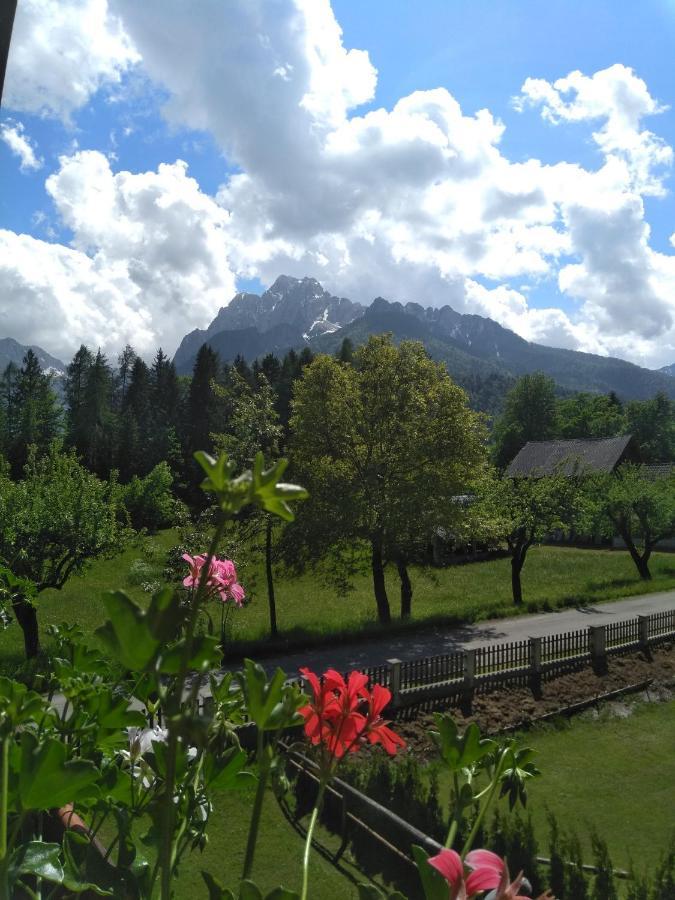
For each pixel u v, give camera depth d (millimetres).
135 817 1437
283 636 20812
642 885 7293
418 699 14758
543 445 65375
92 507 18500
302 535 21172
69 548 17719
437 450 22484
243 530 20328
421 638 21625
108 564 35188
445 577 36656
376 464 22594
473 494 28516
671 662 19359
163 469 56312
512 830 8344
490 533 24859
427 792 10250
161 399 89062
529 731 14617
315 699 1111
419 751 12812
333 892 7566
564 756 13266
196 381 77875
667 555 46062
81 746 1521
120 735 1506
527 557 45656
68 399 79812
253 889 918
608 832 9984
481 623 24062
